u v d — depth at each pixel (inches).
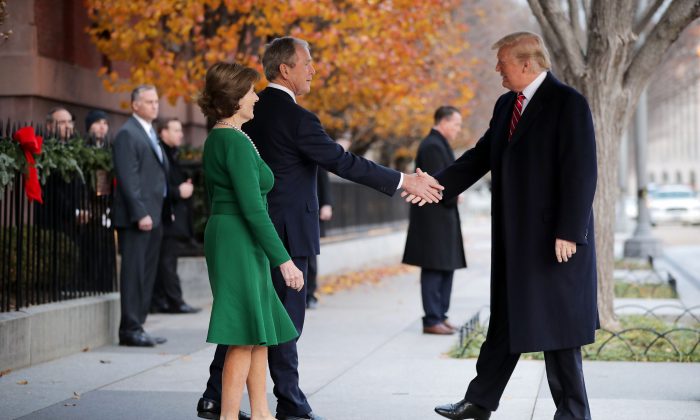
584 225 225.0
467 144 1325.0
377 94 665.6
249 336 228.8
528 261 231.3
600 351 367.9
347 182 882.1
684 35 1678.2
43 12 588.7
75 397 292.5
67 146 389.1
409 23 628.7
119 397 294.0
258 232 228.2
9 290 346.9
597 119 419.5
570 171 226.2
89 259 407.2
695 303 538.3
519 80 236.1
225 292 230.2
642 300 556.4
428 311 431.2
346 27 587.2
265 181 237.8
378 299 588.7
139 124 401.4
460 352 373.7
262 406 243.6
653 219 1873.8
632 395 294.4
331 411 275.9
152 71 580.1
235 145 231.3
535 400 287.9
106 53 597.9
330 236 816.9
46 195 375.6
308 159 254.4
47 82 579.2
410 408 280.1
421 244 424.5
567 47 418.9
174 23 559.8
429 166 419.5
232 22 614.2
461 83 896.9
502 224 239.8
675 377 322.7
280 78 257.6
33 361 347.3
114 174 417.7
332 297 601.9
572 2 431.5
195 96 575.5
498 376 243.6
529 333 229.6
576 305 231.1
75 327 375.9
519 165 233.6
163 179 410.0
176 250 510.6
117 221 391.9
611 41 410.9
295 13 550.6
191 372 336.2
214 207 237.3
